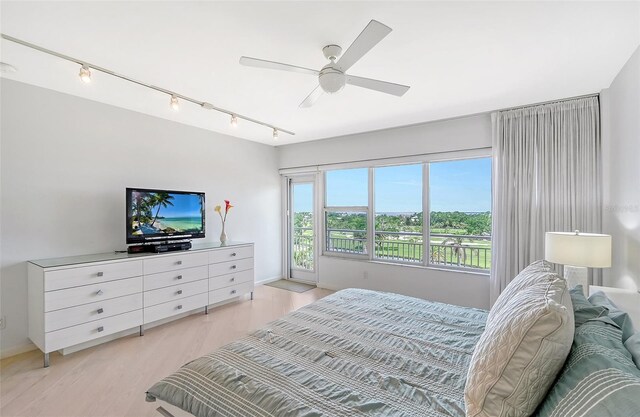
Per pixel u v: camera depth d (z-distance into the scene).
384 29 1.52
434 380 1.29
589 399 0.73
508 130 3.39
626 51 2.15
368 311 2.12
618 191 2.58
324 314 2.07
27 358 2.67
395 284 4.29
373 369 1.38
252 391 1.21
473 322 1.90
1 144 2.70
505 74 2.53
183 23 1.85
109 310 2.88
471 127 3.69
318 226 5.17
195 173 4.25
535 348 0.87
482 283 3.63
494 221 3.46
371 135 4.50
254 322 3.52
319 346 1.60
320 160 5.06
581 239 2.22
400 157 4.24
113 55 2.23
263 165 5.32
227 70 2.47
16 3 1.66
